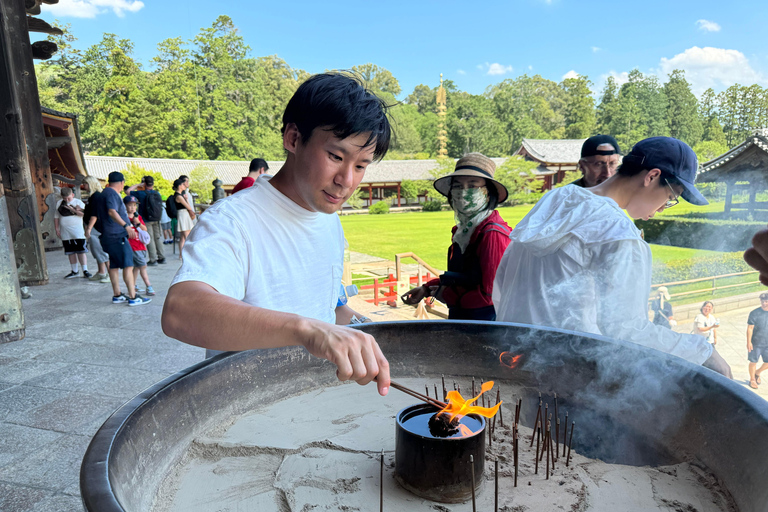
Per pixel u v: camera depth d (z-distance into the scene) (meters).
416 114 79.19
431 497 0.78
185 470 0.91
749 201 15.23
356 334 0.74
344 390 1.26
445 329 1.34
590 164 2.63
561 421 1.14
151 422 0.87
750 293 8.88
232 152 59.25
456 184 2.30
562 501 0.78
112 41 58.28
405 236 28.98
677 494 0.81
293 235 1.21
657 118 71.00
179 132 55.44
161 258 8.65
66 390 3.18
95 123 54.62
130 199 5.87
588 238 1.31
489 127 74.88
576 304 1.33
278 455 0.94
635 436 1.05
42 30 6.95
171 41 60.50
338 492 0.81
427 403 0.94
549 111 84.25
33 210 5.58
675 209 21.44
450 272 2.38
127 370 3.54
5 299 4.09
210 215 1.12
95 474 0.63
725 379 0.90
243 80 61.94
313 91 0.98
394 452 0.94
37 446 2.47
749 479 0.74
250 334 0.78
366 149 1.01
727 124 67.56
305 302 1.28
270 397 1.19
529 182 52.12
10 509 1.96
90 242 6.67
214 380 1.06
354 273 12.87
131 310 5.26
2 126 5.18
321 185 1.04
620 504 0.78
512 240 1.59
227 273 1.00
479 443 0.79
